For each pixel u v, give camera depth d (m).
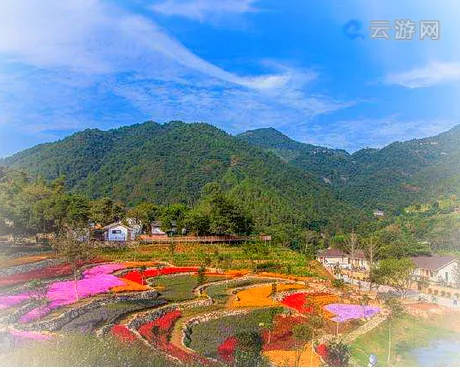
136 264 71.50
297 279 69.69
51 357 22.58
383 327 44.50
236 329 40.91
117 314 39.41
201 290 56.69
